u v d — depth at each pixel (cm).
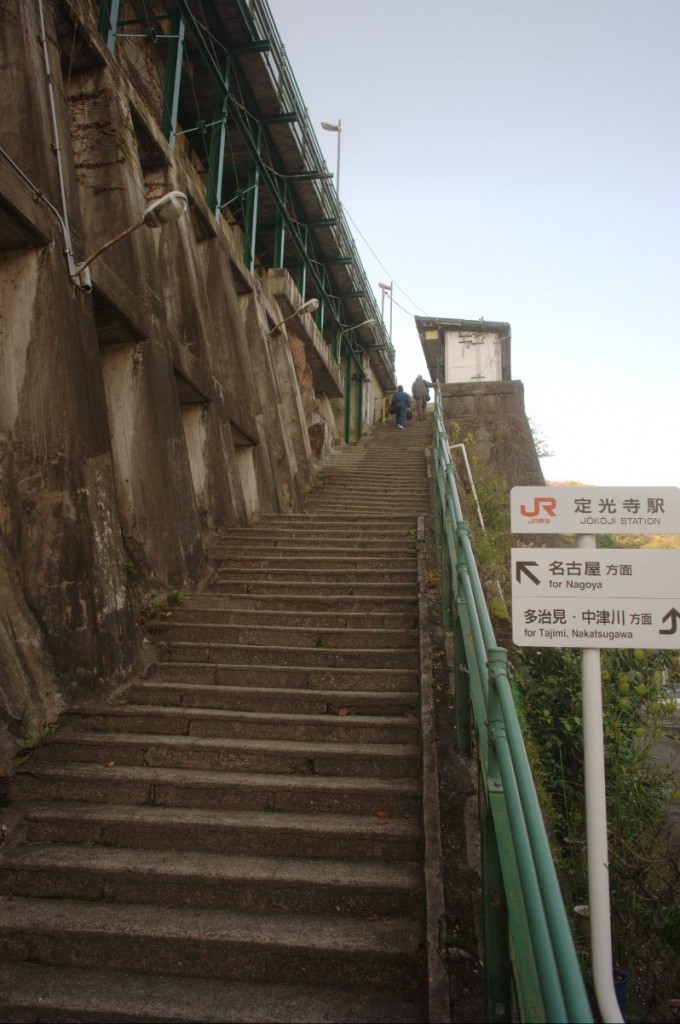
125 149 782
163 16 1032
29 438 532
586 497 296
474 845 345
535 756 532
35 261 555
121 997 294
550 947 186
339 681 502
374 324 2466
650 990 394
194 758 428
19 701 445
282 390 1442
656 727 564
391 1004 290
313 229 1786
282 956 308
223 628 579
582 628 285
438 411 1356
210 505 861
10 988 300
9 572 488
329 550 775
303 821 373
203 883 342
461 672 419
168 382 768
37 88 584
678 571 286
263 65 1232
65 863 353
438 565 733
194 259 995
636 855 448
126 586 563
